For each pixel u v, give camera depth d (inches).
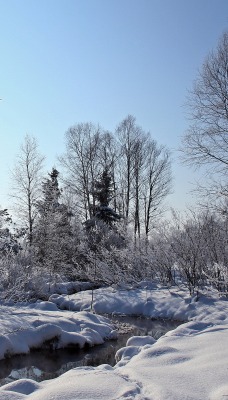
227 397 152.9
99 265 654.5
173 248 555.8
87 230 927.7
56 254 780.0
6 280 524.4
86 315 423.2
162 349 229.3
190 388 168.6
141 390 171.6
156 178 1264.8
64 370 290.0
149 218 1250.0
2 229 659.4
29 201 1010.7
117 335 391.9
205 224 541.6
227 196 561.3
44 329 342.3
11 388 189.5
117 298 548.1
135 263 647.8
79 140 1264.8
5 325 340.8
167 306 492.4
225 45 655.8
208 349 226.1
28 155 1023.6
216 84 647.1
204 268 532.7
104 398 162.1
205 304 470.9
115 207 1278.3
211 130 641.6
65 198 1233.4
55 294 600.1
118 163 1284.4
